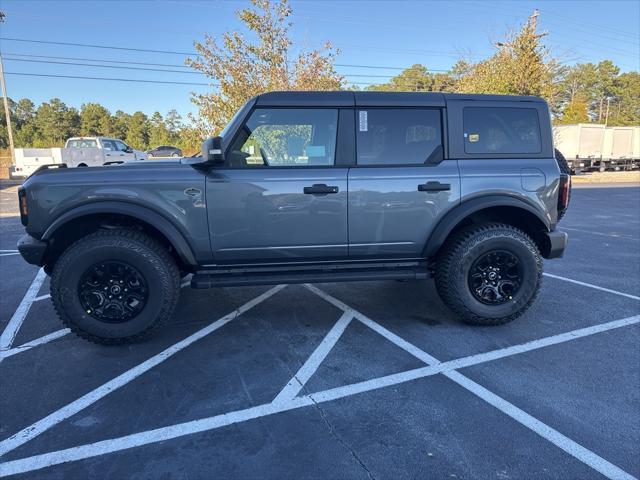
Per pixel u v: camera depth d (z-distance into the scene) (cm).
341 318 429
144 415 273
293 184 365
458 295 392
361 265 394
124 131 7538
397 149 382
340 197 370
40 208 346
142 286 358
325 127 377
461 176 383
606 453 235
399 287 527
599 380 311
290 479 218
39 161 1877
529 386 303
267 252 373
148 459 234
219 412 275
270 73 1569
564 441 245
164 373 325
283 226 369
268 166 368
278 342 376
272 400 288
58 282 347
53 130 7006
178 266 404
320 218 371
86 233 382
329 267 387
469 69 2709
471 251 386
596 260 660
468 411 274
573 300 477
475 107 392
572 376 316
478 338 382
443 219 385
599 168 2861
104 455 237
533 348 362
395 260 396
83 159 1917
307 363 338
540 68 2191
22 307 465
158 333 396
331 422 264
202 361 343
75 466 229
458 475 220
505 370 325
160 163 376
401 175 376
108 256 349
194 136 1605
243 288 525
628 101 8319
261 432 255
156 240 375
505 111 395
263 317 433
